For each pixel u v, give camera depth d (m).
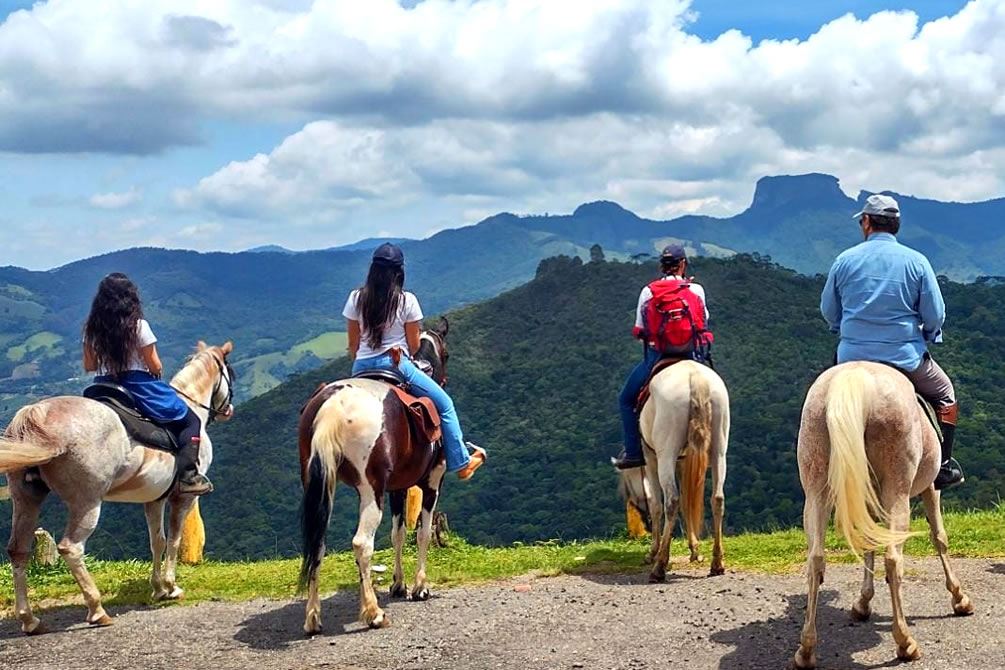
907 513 5.77
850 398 5.55
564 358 86.88
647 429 8.76
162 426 7.93
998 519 10.95
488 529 56.78
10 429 7.01
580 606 7.53
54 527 42.47
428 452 7.57
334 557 10.67
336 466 6.74
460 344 95.69
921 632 6.38
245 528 60.97
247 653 6.49
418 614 7.43
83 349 7.79
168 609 7.96
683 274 9.32
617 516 53.41
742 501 47.75
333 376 87.31
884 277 6.54
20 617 7.15
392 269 7.63
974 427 49.38
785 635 6.50
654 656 6.18
